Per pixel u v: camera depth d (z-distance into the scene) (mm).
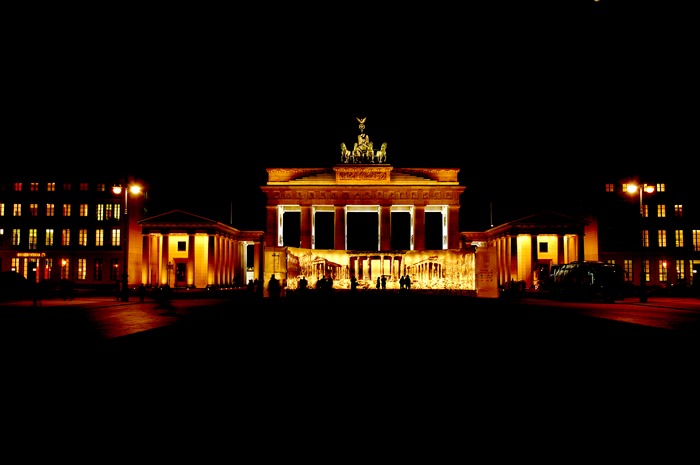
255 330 23688
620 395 10906
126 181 72125
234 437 8141
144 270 87500
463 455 7363
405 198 91875
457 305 44375
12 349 17766
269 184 92562
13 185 87500
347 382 12203
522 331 23266
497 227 95438
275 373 13305
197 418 9188
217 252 91750
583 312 36406
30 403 10242
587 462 7090
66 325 26656
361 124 96312
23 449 7582
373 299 54156
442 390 11367
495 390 11383
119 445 7773
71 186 87438
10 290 52781
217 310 38031
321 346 18281
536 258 87625
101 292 68938
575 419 9125
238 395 10906
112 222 86875
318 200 92125
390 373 13297
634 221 85812
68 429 8555
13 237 86750
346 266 64000
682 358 15719
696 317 32312
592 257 87500
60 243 86625
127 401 10414
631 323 27688
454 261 61938
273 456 7332
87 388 11594
